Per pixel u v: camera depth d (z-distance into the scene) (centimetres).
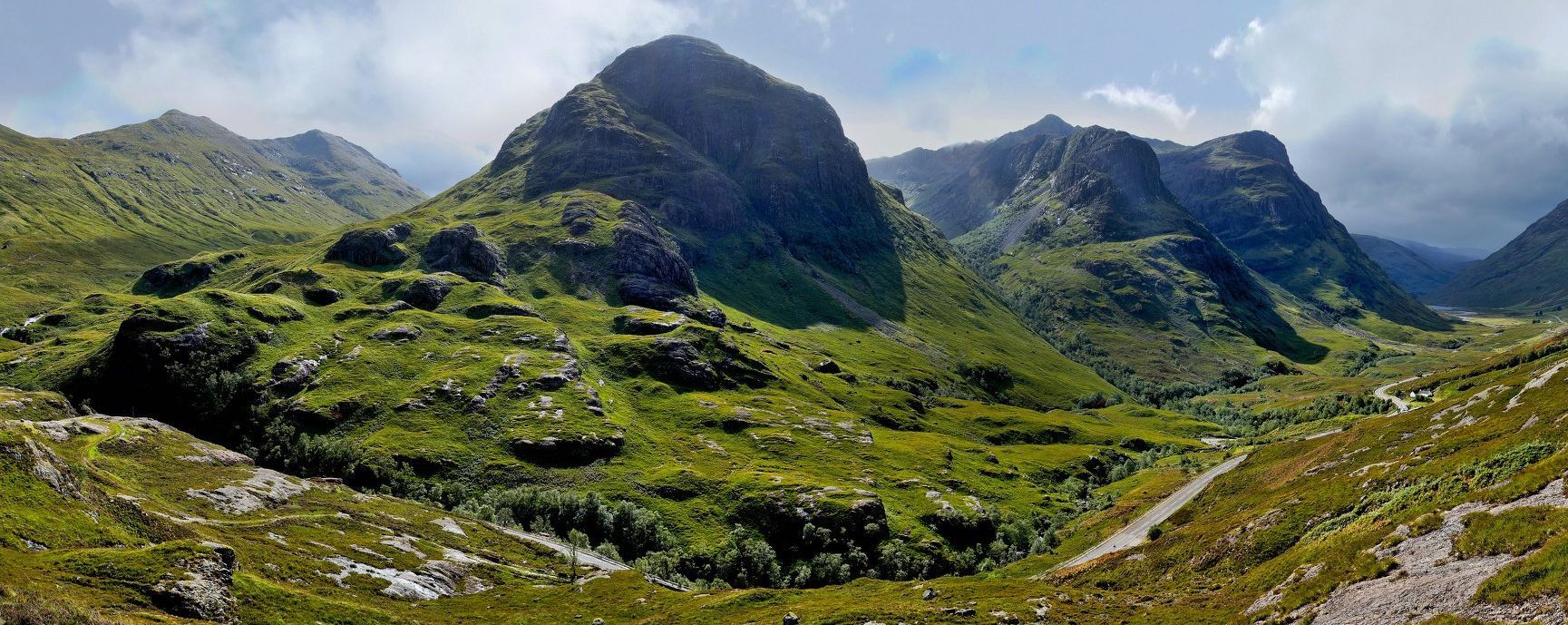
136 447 14850
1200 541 9194
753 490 19888
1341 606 5041
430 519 15125
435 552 12394
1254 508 9775
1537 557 4006
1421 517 5644
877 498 19400
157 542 8562
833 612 7625
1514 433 8038
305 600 7794
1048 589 8162
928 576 17488
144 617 5916
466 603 10162
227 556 7606
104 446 14375
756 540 18150
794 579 16975
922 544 18475
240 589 7356
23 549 6925
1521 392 10769
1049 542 18212
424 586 10581
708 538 18112
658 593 10569
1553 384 10025
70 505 8200
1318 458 12800
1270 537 8062
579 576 12775
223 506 12562
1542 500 4994
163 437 16188
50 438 14288
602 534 17762
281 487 14688
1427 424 12062
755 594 9394
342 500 15075
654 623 8931
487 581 11769
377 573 10481
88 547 7550
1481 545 4684
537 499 18612
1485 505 5450
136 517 8881
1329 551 6194
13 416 19588
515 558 13675
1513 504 5200
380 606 9350
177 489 12781
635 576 11606
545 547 14788
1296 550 7188
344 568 10275
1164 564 9050
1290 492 10419
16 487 7938
